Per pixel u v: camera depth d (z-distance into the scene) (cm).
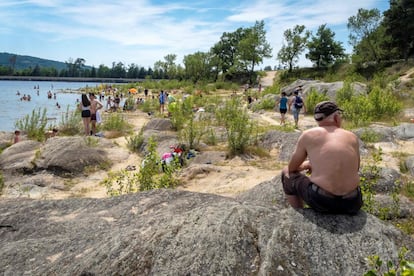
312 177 324
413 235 505
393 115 1711
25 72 15738
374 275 225
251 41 7475
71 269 306
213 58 8338
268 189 543
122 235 327
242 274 274
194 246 292
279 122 1827
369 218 320
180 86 6850
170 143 1204
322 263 277
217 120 1653
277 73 8119
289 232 299
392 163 958
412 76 3844
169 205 435
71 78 15200
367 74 5303
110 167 1070
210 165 980
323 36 6806
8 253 351
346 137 322
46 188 904
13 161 1044
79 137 1184
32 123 1617
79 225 405
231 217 316
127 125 1836
